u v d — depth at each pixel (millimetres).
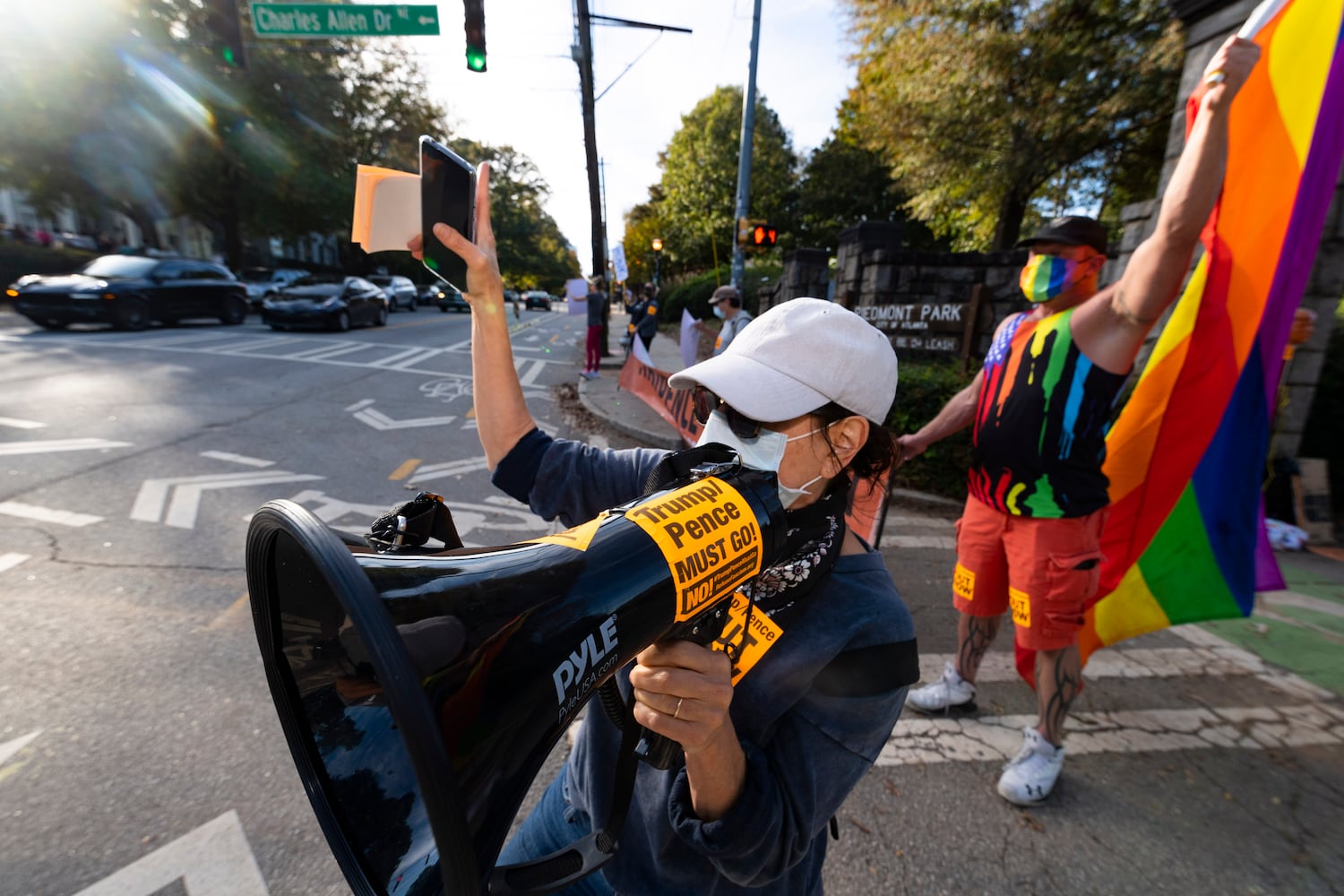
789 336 795
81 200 19609
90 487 4367
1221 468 2375
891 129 12578
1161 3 9219
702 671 597
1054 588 1971
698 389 936
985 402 2123
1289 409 4926
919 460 5379
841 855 1926
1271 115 2148
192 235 31844
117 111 17516
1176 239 1558
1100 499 1954
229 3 8648
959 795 2182
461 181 955
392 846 556
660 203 36500
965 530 2287
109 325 11977
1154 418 2402
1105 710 2695
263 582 558
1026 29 10320
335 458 5520
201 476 4797
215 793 1986
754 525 636
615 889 911
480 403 1144
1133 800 2189
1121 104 10148
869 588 842
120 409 6379
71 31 15906
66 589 3084
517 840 1181
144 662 2574
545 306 38750
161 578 3238
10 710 2271
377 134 23719
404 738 384
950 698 2568
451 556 576
